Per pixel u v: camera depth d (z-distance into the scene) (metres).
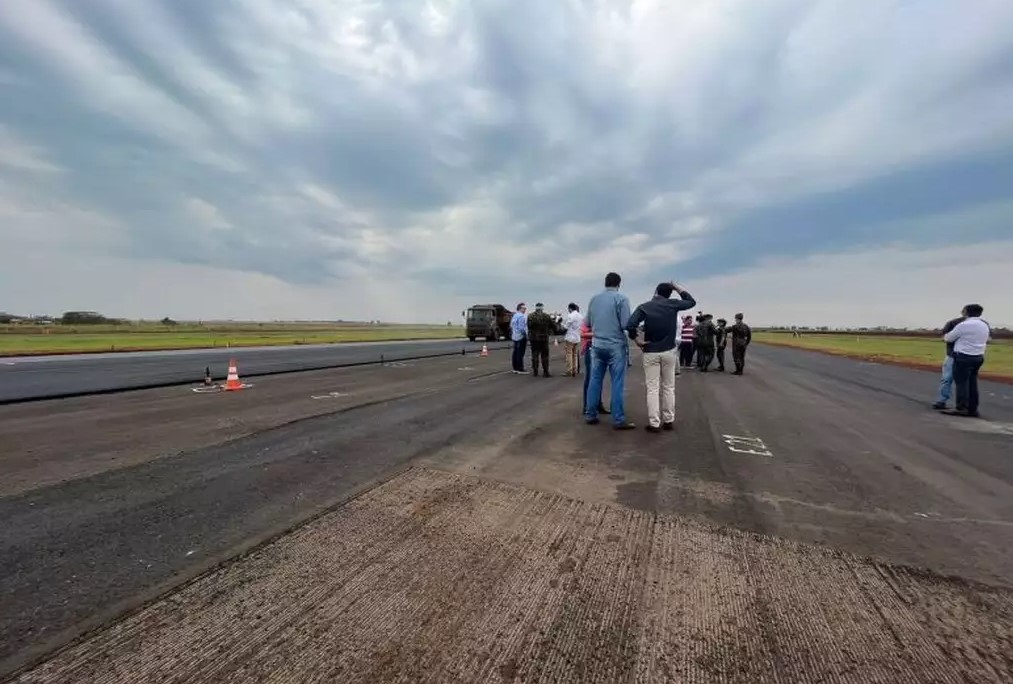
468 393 8.69
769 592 2.28
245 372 11.58
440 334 47.56
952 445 5.28
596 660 1.79
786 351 29.06
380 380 10.49
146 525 2.88
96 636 1.85
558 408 7.24
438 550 2.64
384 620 2.01
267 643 1.85
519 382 10.48
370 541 2.73
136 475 3.80
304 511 3.13
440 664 1.75
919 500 3.54
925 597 2.26
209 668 1.70
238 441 4.91
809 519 3.17
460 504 3.31
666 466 4.30
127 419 5.96
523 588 2.28
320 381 10.16
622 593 2.25
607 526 3.00
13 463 4.09
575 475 3.99
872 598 2.24
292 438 5.07
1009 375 14.03
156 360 15.05
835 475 4.13
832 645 1.90
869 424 6.44
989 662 1.81
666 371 5.77
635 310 5.58
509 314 35.28
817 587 2.33
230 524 2.92
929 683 1.70
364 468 4.05
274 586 2.25
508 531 2.90
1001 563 2.60
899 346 35.84
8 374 10.85
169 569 2.38
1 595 2.12
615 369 5.86
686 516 3.18
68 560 2.44
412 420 6.11
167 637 1.86
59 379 9.93
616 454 4.68
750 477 4.04
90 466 4.02
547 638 1.92
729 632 1.98
